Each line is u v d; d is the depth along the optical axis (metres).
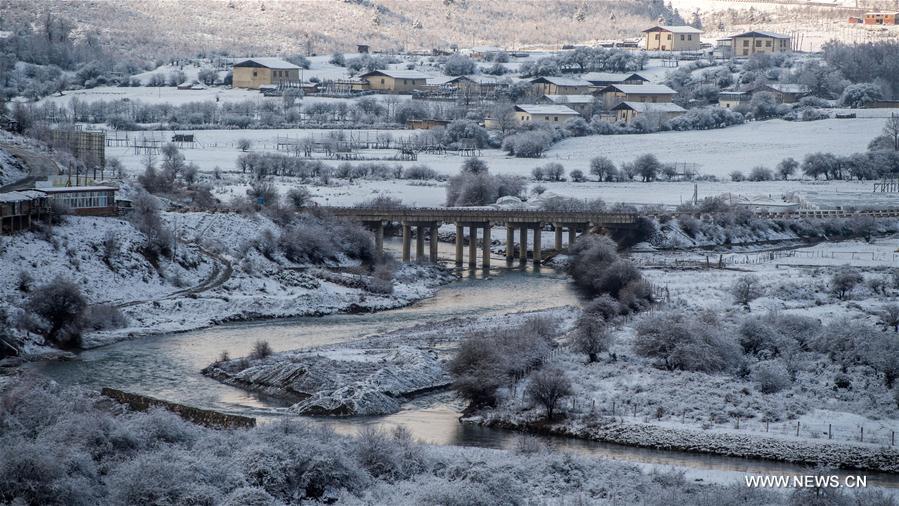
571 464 178.88
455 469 174.25
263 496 158.50
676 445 199.62
